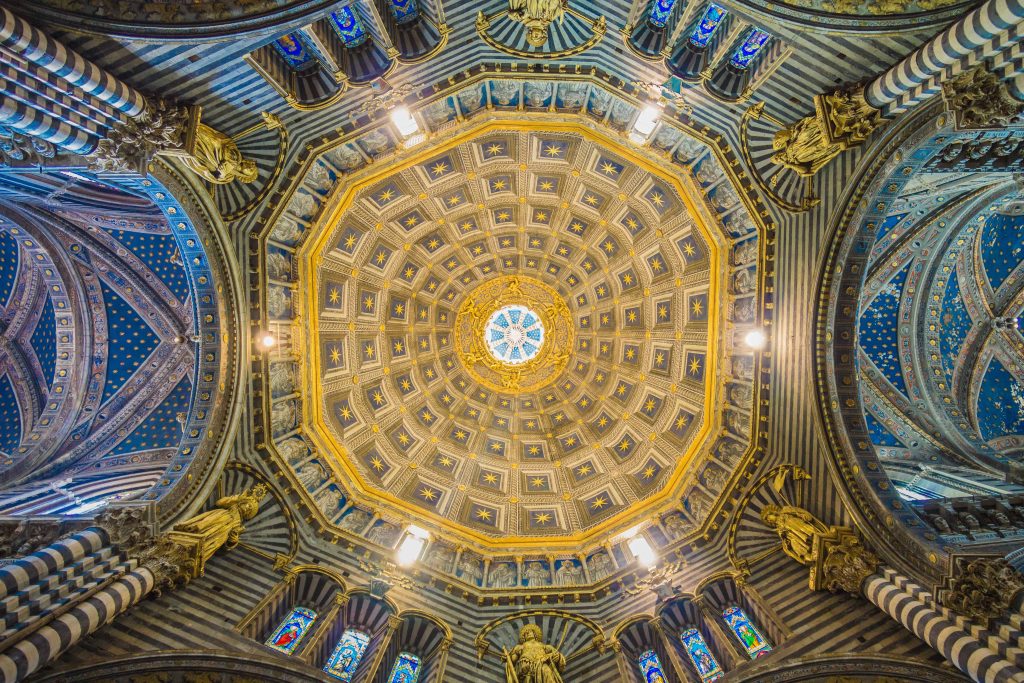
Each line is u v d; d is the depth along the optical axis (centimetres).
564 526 2866
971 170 1728
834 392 2088
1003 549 1681
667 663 2070
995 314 2966
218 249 2172
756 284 2361
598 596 2406
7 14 1275
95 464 2680
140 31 1471
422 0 2061
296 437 2588
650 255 2972
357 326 2988
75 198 2384
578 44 2155
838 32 1595
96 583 1552
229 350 2259
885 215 1919
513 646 2227
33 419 2733
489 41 2150
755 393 2384
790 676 1691
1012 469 2488
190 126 1733
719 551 2344
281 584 2117
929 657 1564
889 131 1742
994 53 1374
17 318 2789
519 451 3216
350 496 2633
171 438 2795
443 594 2386
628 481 2938
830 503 2050
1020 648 1320
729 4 1664
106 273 2753
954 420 2822
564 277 3400
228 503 2138
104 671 1490
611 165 2706
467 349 3434
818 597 1928
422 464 3041
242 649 1727
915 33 1538
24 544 1650
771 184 2208
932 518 1845
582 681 2080
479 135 2488
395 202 2841
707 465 2614
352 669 2031
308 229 2516
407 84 2205
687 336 2855
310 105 2130
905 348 2959
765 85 1970
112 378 2830
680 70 2108
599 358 3312
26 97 1357
